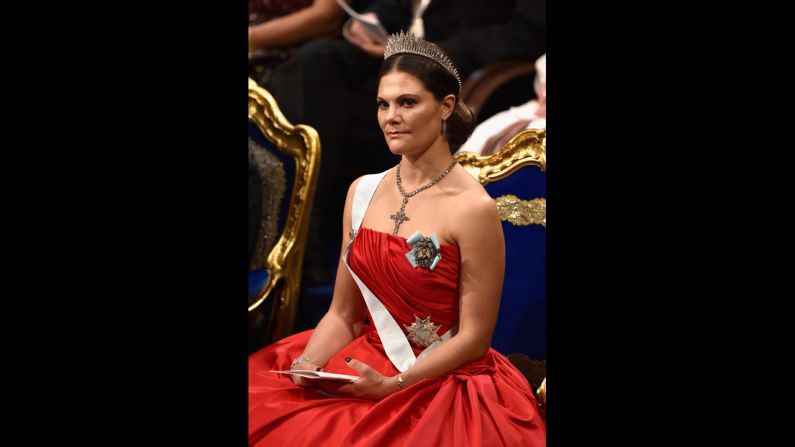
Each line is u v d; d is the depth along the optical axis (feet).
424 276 21.04
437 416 18.67
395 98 21.03
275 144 31.58
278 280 29.81
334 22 47.11
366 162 47.11
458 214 21.01
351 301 23.41
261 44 46.24
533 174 26.40
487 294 20.89
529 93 48.57
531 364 25.59
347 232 23.34
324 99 43.14
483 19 46.98
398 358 21.58
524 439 19.03
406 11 48.24
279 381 21.74
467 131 22.39
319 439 18.63
